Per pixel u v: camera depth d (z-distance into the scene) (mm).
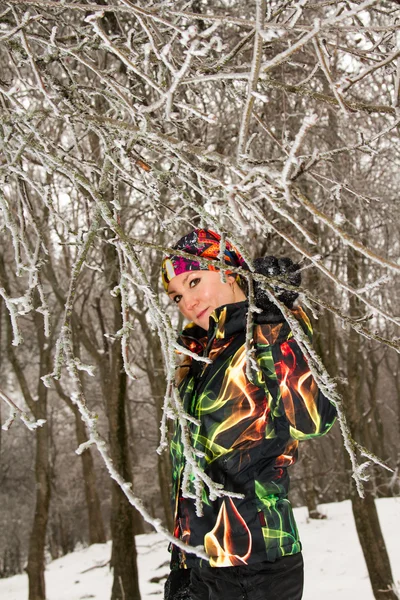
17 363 10203
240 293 2080
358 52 1707
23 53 1737
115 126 1367
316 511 13484
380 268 5145
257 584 1698
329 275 1072
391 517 11422
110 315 11852
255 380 1752
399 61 1431
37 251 1427
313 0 2584
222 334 1848
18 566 20953
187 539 1773
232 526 1724
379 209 4898
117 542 6125
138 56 1640
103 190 1328
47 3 1413
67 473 22375
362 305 6039
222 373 1824
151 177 1642
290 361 1651
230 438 1776
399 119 1372
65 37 1840
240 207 1253
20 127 1577
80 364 1004
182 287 2035
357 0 1714
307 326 1713
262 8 997
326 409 1669
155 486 21828
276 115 3750
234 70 1968
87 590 9891
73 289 1065
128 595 5992
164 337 1185
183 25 2025
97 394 17141
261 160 1314
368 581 8141
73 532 23766
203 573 1759
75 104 1584
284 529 1737
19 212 1613
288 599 1700
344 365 11703
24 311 1200
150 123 1332
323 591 7969
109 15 2941
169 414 1135
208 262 1182
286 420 1770
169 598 1929
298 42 1062
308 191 4262
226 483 1758
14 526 20766
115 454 6258
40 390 9172
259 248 4637
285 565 1719
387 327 5344
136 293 6895
